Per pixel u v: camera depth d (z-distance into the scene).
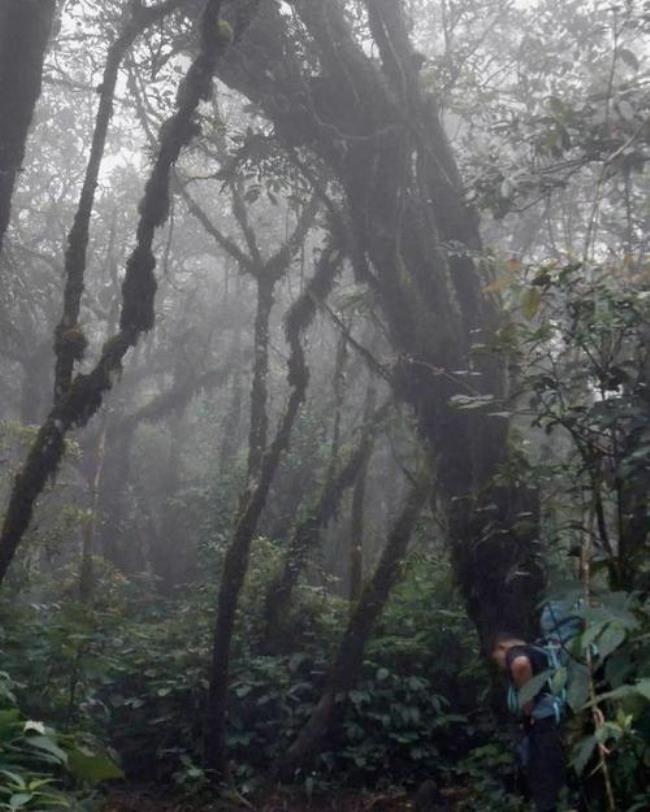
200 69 9.15
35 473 8.84
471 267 9.62
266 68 10.67
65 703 9.31
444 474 9.52
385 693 10.86
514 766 8.58
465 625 11.24
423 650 11.20
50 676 9.32
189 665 11.20
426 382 9.58
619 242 12.28
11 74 9.59
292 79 10.55
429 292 9.73
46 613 11.20
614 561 6.22
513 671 6.42
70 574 16.11
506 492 8.46
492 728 10.26
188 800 9.80
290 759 10.49
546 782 6.26
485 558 8.59
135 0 9.86
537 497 8.38
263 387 12.68
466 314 9.54
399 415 11.37
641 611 5.61
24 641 9.62
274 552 13.01
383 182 10.08
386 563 10.77
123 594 16.06
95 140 9.62
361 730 10.69
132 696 11.07
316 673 11.46
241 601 12.23
